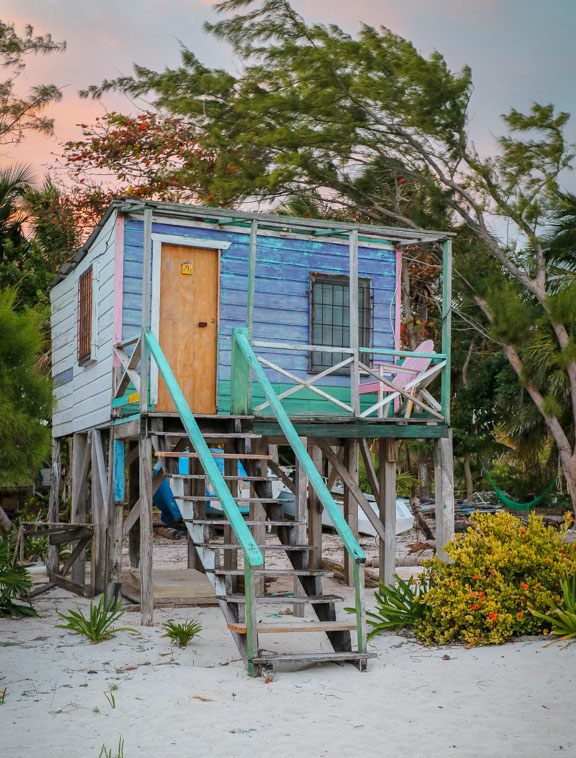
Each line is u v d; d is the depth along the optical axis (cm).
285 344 973
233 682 623
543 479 2223
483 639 728
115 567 979
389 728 514
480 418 2353
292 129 1870
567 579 761
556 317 1716
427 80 1773
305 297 1145
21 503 1792
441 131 1822
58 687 608
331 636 698
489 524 830
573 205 1912
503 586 754
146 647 749
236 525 669
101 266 1109
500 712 543
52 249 2231
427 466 2659
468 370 2391
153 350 859
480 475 2523
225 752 473
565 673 624
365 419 1031
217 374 1083
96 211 2305
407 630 798
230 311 1099
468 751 472
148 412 897
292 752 473
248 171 1922
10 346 883
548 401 1741
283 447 2370
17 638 792
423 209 1931
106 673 650
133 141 2255
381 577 1103
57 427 1377
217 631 828
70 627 805
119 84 2039
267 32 1861
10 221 2070
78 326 1242
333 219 2202
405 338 2202
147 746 482
